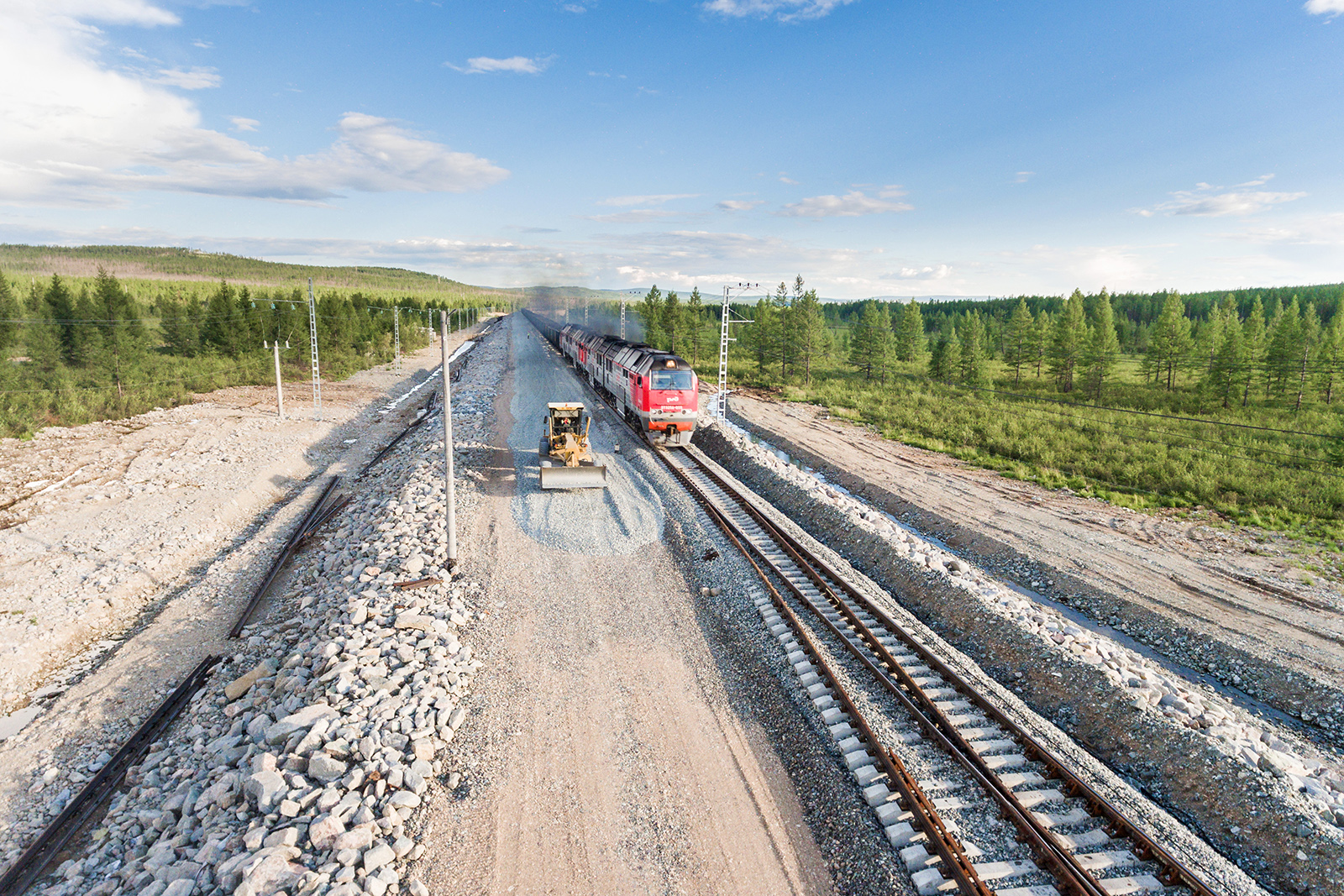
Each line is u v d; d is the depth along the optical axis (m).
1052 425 36.19
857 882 7.56
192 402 39.31
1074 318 53.09
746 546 16.72
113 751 11.38
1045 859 7.66
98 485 23.81
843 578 15.17
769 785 9.12
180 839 8.28
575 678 11.30
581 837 8.06
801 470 27.80
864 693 10.93
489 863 7.62
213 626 15.50
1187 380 54.72
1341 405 41.47
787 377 57.69
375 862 7.30
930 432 35.81
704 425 31.55
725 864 7.79
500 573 15.09
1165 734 10.48
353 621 12.56
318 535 20.88
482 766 9.15
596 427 30.28
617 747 9.67
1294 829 8.56
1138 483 25.95
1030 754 9.65
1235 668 13.90
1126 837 8.16
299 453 30.27
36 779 10.66
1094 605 16.77
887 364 59.81
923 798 8.39
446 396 14.83
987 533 20.78
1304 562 18.56
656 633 12.86
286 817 7.95
